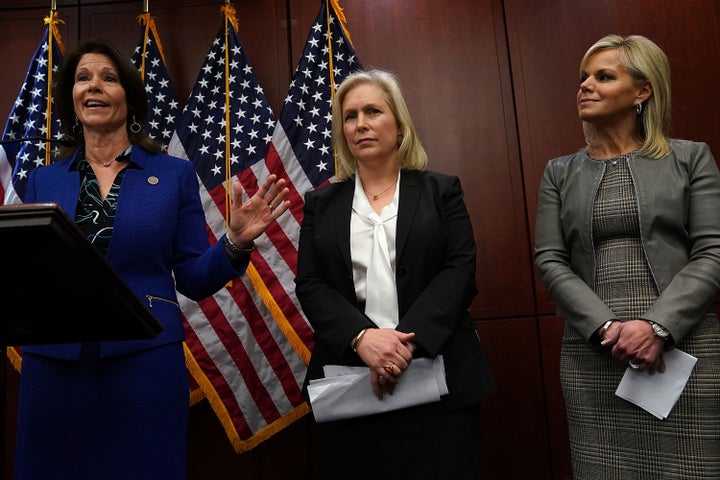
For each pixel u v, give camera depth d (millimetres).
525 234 3172
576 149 3227
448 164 3264
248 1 3504
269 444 3078
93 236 1858
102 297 1252
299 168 3127
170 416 1793
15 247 1091
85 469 1691
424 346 1864
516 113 3291
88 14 3531
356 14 3463
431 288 1987
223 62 3295
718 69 3244
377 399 1906
